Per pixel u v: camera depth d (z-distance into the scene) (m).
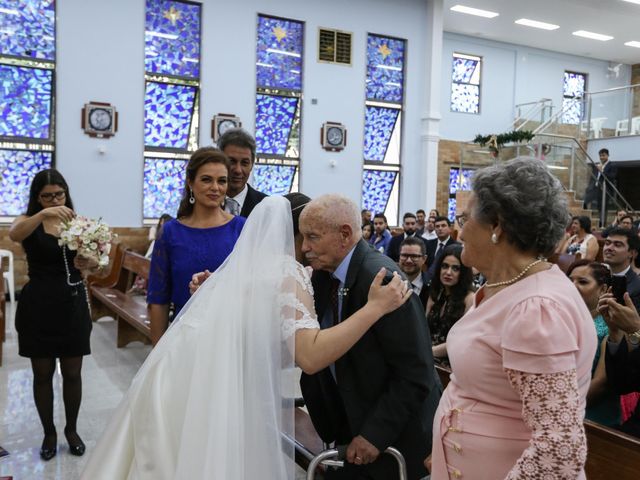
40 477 2.86
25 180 8.55
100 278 6.60
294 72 10.47
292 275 1.36
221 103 9.80
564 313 1.02
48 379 3.09
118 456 1.27
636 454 1.57
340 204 1.52
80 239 2.92
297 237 1.63
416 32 11.59
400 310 1.52
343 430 1.74
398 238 8.61
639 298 3.23
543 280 1.09
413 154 11.70
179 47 9.50
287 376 1.33
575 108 13.72
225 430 1.21
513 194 1.10
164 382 1.28
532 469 0.97
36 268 3.01
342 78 10.87
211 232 2.26
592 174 11.69
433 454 1.26
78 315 3.07
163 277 2.27
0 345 4.71
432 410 1.68
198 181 2.23
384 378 1.59
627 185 14.54
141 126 9.16
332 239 1.52
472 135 13.92
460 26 13.21
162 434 1.24
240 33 9.89
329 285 1.70
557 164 11.29
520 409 1.09
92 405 3.88
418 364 1.53
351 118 11.02
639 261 3.46
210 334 1.29
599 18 12.70
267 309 1.31
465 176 12.52
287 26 10.37
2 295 4.78
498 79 14.27
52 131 8.63
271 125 10.36
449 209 13.19
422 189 11.77
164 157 9.48
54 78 8.58
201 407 1.23
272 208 1.41
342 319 1.58
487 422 1.12
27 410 3.78
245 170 2.70
